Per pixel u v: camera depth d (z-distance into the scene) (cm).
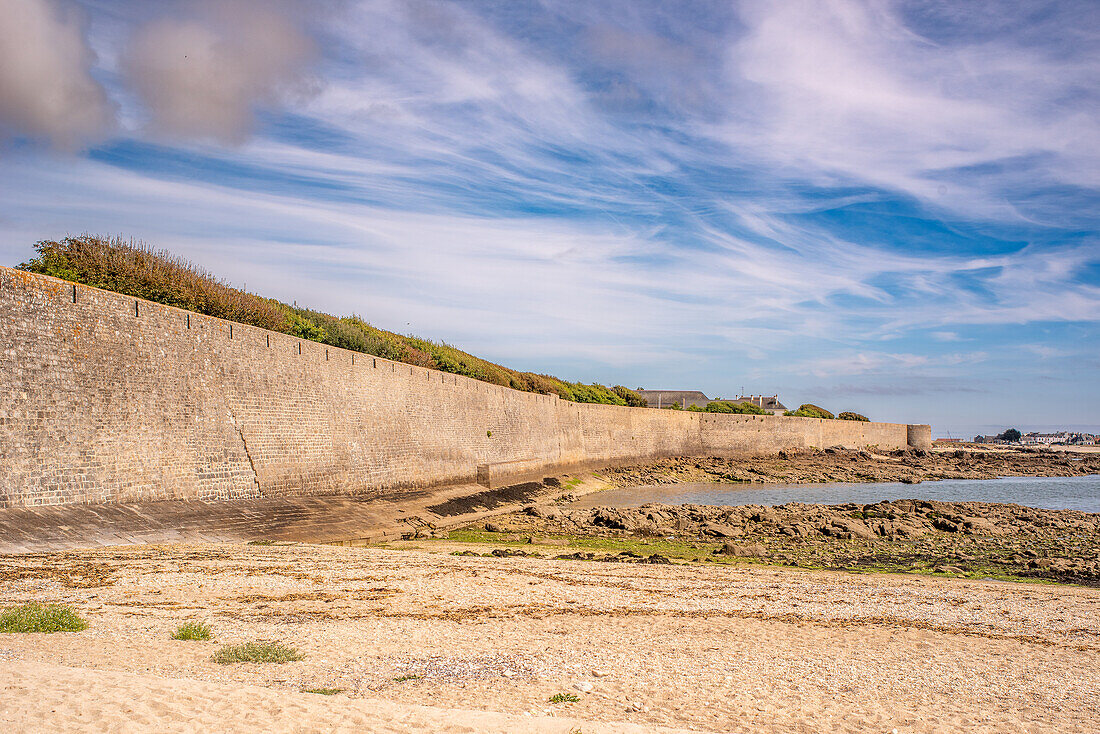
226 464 2894
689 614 1728
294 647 1210
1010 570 2716
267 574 1900
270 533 2789
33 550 1922
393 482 4156
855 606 1922
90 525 2183
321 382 3588
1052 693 1184
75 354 2281
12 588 1516
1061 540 3447
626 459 8381
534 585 2006
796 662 1306
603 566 2461
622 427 8350
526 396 6353
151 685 811
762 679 1175
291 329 4209
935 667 1320
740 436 10000
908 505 4572
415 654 1210
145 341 2559
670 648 1367
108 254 3089
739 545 3116
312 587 1786
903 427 12538
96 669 934
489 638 1376
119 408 2427
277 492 3177
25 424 2100
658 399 12106
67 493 2212
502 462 5750
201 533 2512
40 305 2180
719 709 1003
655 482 7325
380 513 3578
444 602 1712
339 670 1076
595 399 9562
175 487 2634
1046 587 2355
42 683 773
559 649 1309
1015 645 1542
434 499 4250
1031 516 4197
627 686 1083
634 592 1991
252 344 3117
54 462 2178
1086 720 1046
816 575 2477
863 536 3475
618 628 1539
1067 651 1507
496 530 3562
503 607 1698
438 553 2636
